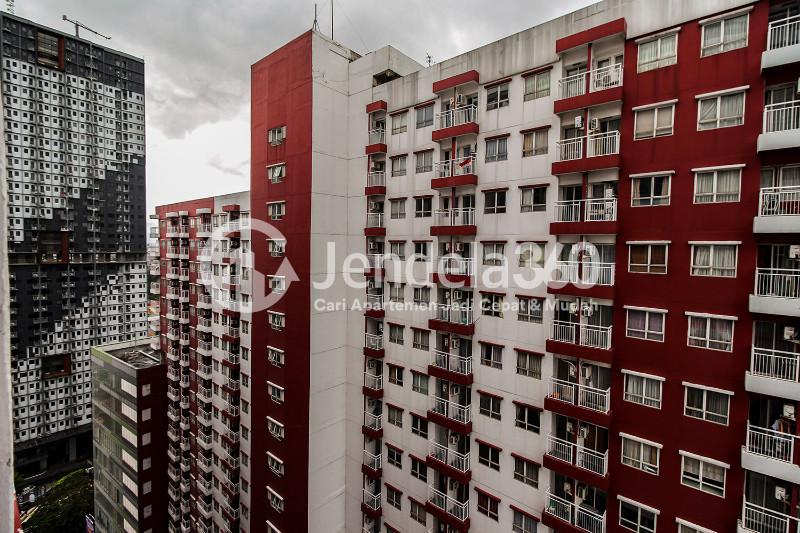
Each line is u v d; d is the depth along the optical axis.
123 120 81.19
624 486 15.83
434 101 21.34
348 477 25.39
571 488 17.17
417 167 22.27
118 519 42.09
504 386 19.08
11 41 67.69
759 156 13.25
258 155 25.95
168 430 41.84
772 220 12.52
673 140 14.75
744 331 13.59
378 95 23.69
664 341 15.00
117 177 80.62
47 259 72.06
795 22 12.46
